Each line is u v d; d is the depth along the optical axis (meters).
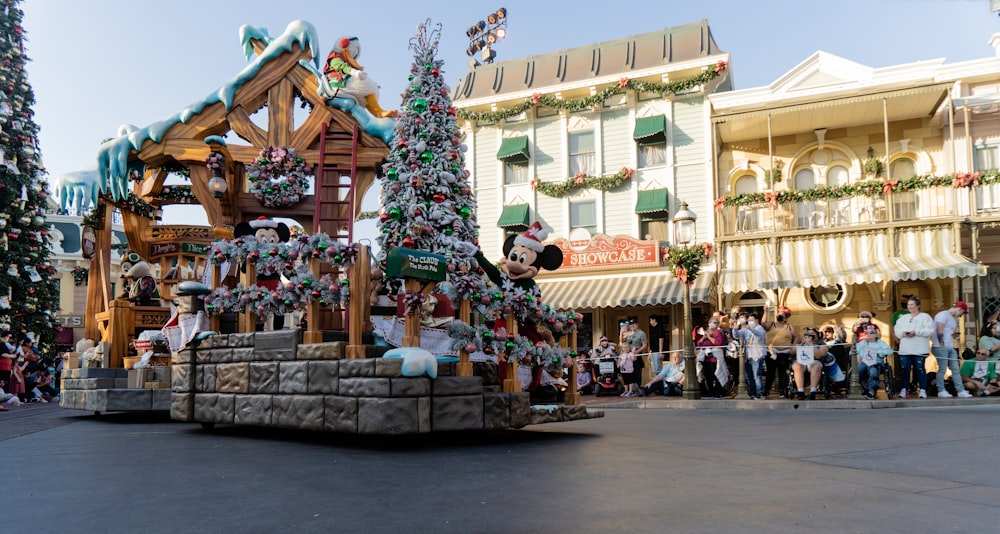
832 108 21.41
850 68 22.47
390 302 8.41
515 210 26.36
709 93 24.55
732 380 16.50
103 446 6.44
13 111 25.09
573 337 8.54
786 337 15.17
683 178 24.58
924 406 12.69
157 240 13.09
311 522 3.28
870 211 21.41
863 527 3.14
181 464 5.19
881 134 22.75
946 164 21.72
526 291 8.03
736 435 7.52
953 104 20.52
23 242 24.14
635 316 24.27
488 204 27.12
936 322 14.64
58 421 10.05
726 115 22.34
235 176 11.52
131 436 7.43
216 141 11.00
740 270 22.05
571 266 24.45
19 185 24.16
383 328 6.91
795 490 4.09
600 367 18.73
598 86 25.39
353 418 6.15
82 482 4.40
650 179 25.02
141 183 13.37
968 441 6.65
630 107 25.53
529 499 3.83
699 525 3.20
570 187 25.69
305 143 11.25
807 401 13.27
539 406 7.23
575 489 4.13
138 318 11.68
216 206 11.16
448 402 6.29
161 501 3.78
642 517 3.37
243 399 7.38
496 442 6.75
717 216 22.53
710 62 24.11
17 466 5.12
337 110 11.19
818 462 5.29
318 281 6.89
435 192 7.60
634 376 18.28
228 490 4.11
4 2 25.69
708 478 4.52
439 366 6.64
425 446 6.35
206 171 11.30
